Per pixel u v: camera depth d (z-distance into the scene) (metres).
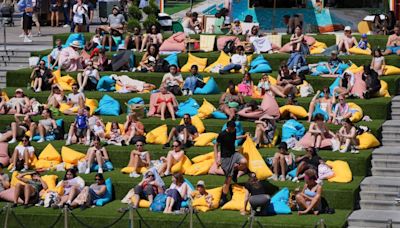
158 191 75.50
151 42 99.25
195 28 104.12
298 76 89.25
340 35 99.06
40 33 115.94
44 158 82.44
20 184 76.94
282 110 85.19
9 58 102.88
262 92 88.25
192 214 71.38
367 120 85.19
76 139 84.31
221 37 99.00
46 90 93.88
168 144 82.56
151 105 87.56
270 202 73.12
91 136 84.25
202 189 74.50
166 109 87.06
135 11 105.88
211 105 86.25
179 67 96.69
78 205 75.88
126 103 89.31
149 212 74.12
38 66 94.44
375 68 91.38
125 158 81.81
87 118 84.56
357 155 78.75
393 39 96.19
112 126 84.50
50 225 74.94
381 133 83.31
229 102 85.94
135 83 93.06
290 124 82.25
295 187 75.12
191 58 96.50
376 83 87.62
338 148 79.94
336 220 71.38
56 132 86.00
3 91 94.19
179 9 124.06
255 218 71.06
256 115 84.06
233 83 88.88
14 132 85.38
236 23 102.00
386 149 80.81
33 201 77.00
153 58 96.44
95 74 93.69
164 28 109.25
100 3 122.00
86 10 107.88
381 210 74.88
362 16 107.19
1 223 76.00
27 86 96.19
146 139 83.81
